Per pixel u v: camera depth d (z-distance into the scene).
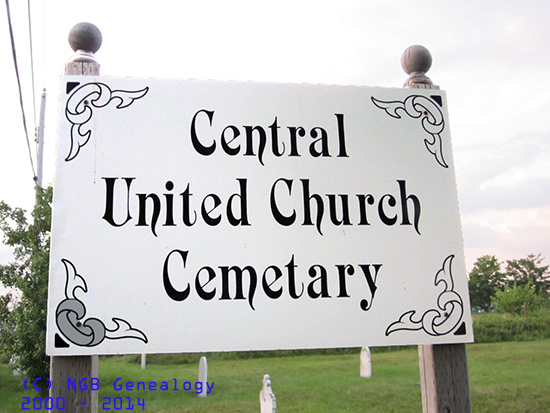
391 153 3.01
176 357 14.54
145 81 2.85
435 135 3.08
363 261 2.84
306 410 7.51
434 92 3.14
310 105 2.98
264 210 2.80
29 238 9.03
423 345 2.91
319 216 2.85
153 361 14.38
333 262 2.81
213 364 12.95
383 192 2.95
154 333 2.58
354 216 2.89
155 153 2.77
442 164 3.05
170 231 2.70
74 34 2.87
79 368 2.54
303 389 9.00
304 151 2.92
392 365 11.69
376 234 2.88
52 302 2.53
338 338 2.73
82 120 2.75
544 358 11.07
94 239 2.62
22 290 8.45
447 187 3.02
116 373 11.37
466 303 2.88
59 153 2.68
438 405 2.79
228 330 2.64
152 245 2.66
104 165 2.71
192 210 2.74
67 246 2.59
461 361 2.85
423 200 2.98
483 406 7.39
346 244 2.84
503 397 7.83
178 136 2.81
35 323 8.44
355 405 7.70
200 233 2.72
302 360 13.38
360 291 2.80
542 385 8.51
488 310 25.48
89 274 2.58
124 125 2.77
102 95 2.79
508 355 11.64
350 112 3.02
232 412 7.46
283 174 2.86
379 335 2.77
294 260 2.78
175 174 2.76
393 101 3.08
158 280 2.63
